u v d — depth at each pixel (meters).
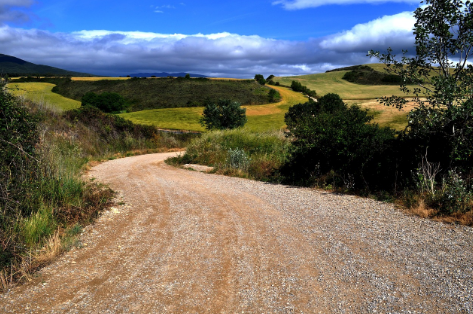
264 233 5.22
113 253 4.57
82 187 7.59
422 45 7.46
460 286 3.30
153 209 6.86
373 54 7.97
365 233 4.99
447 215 5.60
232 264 4.10
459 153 6.70
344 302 3.14
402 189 7.25
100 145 20.75
